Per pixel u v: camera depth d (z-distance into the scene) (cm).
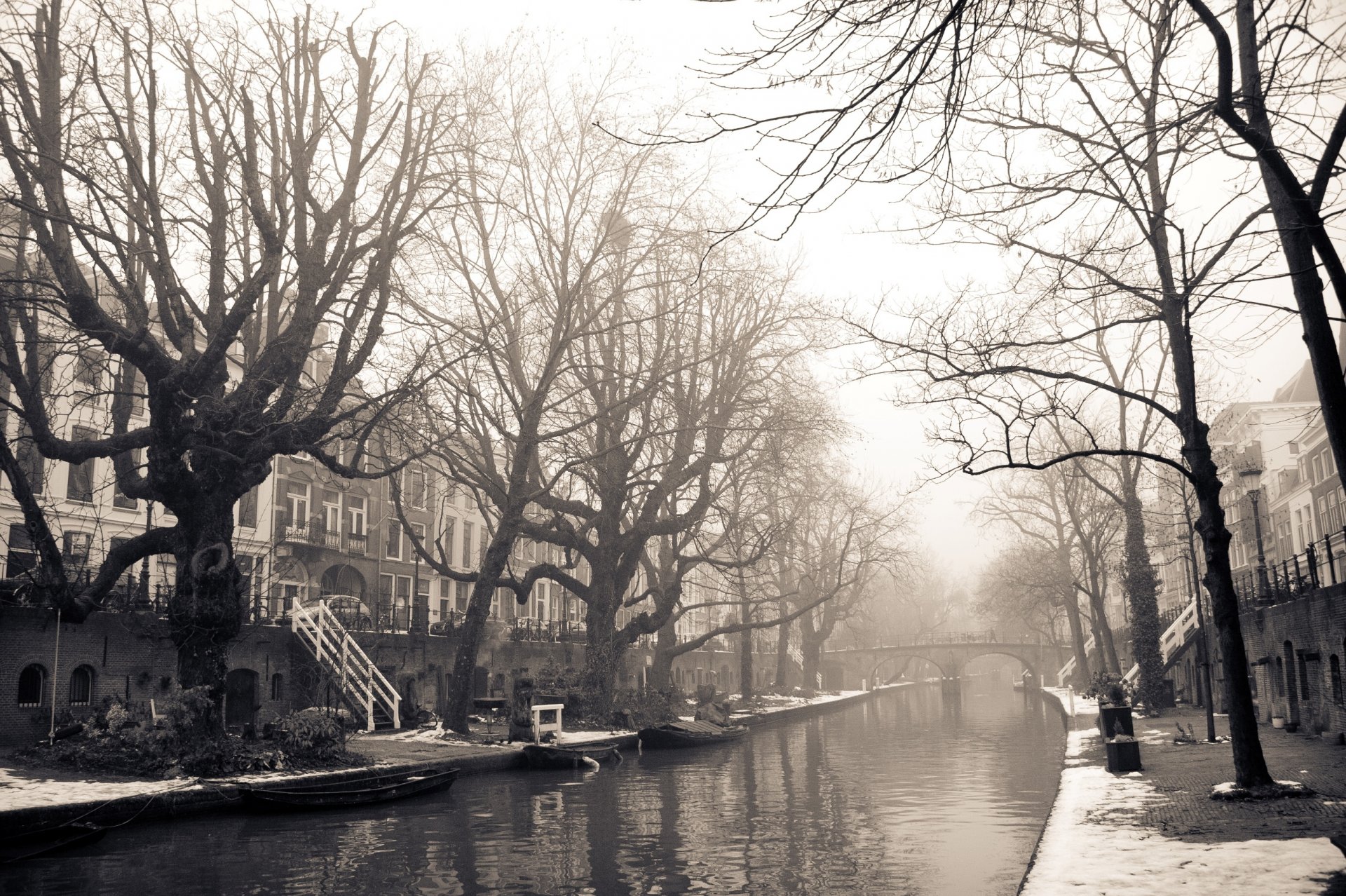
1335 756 1814
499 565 3039
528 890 1330
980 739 3947
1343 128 875
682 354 3588
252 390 2044
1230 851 995
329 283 2141
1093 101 1249
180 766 1884
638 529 3578
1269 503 5600
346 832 1714
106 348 1956
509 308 3109
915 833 1747
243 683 3117
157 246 1931
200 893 1295
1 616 2405
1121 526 4825
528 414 3067
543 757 2700
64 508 3088
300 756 2073
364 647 3609
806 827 1814
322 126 2106
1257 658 2950
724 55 641
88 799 1583
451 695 2980
